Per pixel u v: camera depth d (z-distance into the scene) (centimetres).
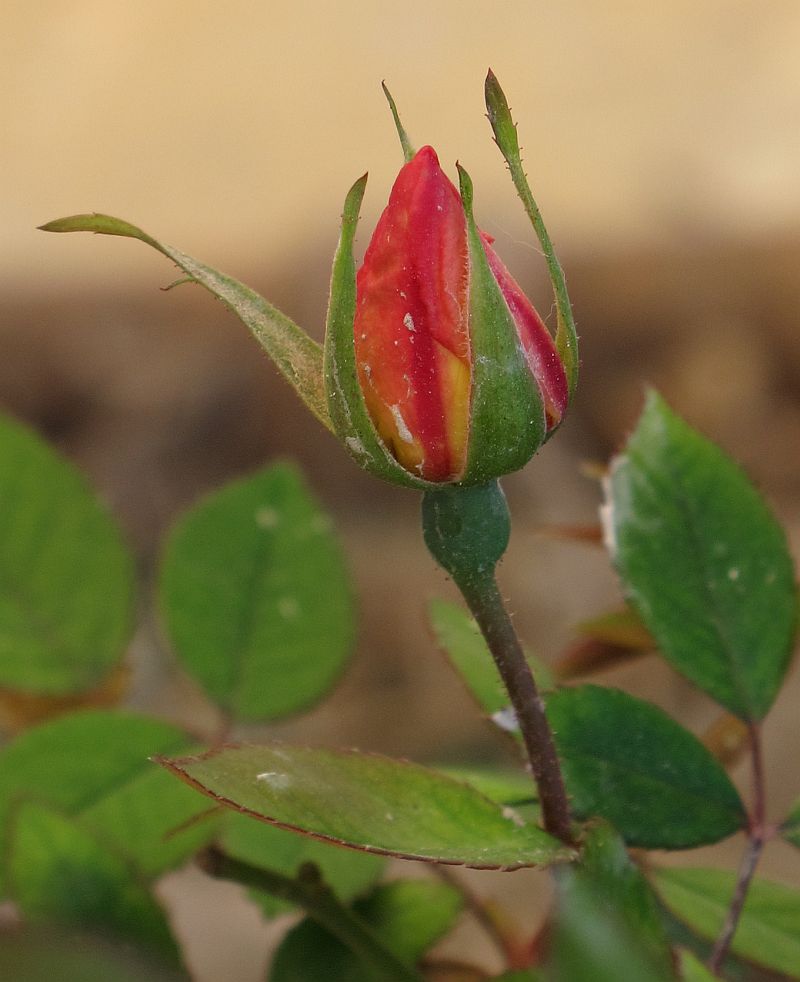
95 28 243
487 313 32
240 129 217
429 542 32
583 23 230
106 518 39
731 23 225
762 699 36
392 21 238
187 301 171
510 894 58
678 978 32
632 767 35
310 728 103
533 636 106
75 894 35
